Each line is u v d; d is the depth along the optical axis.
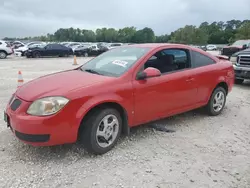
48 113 3.40
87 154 3.87
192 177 3.36
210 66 5.50
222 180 3.31
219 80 5.63
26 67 16.66
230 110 6.34
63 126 3.46
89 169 3.48
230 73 6.00
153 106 4.41
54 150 3.96
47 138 3.42
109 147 3.95
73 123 3.52
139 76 4.19
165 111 4.66
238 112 6.19
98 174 3.37
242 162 3.77
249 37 66.62
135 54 4.57
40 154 3.84
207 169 3.55
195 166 3.62
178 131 4.86
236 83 10.15
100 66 4.62
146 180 3.27
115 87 3.89
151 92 4.32
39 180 3.21
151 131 4.81
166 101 4.61
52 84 3.81
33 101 3.48
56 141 3.48
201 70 5.26
